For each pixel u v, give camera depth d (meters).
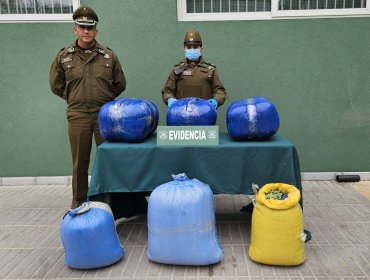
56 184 4.21
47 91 4.04
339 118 4.01
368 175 4.09
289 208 2.21
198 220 2.21
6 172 4.21
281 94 3.97
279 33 3.86
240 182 2.45
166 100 3.15
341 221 2.99
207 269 2.29
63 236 2.27
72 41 3.95
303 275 2.19
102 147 2.48
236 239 2.70
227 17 3.88
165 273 2.25
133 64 3.96
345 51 3.88
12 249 2.63
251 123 2.50
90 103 3.11
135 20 3.88
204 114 2.56
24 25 3.93
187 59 3.28
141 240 2.73
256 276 2.19
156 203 2.25
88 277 2.23
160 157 2.47
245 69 3.93
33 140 4.15
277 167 2.44
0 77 4.03
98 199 2.60
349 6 3.85
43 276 2.26
